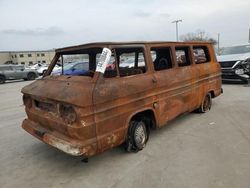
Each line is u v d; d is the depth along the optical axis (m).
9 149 4.66
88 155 3.29
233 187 3.10
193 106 5.73
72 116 3.23
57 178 3.55
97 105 3.32
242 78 10.84
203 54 6.55
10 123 6.50
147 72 4.27
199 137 4.83
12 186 3.39
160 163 3.82
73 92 3.30
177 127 5.48
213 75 6.53
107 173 3.62
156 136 4.98
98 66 3.54
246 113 6.34
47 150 4.55
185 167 3.65
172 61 4.98
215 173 3.44
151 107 4.24
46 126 3.88
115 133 3.62
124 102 3.70
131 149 4.21
